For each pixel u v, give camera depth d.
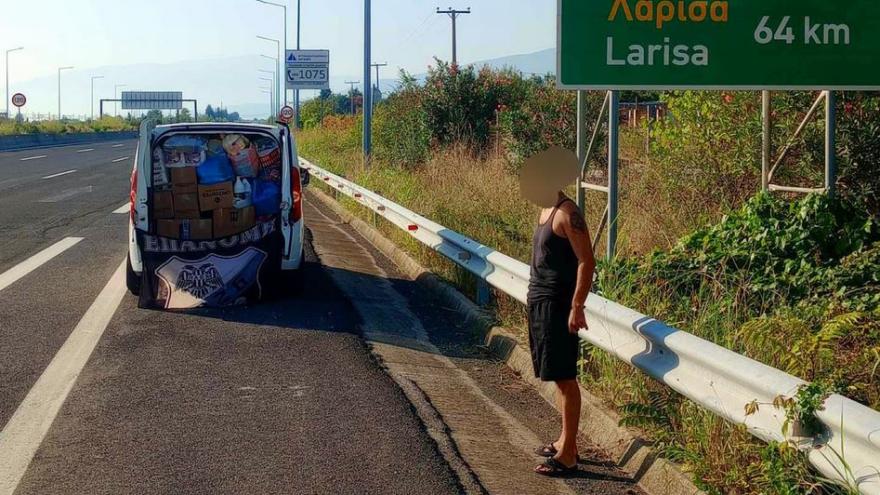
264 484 5.20
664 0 8.69
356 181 20.95
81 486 5.12
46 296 10.16
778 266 8.53
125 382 7.08
